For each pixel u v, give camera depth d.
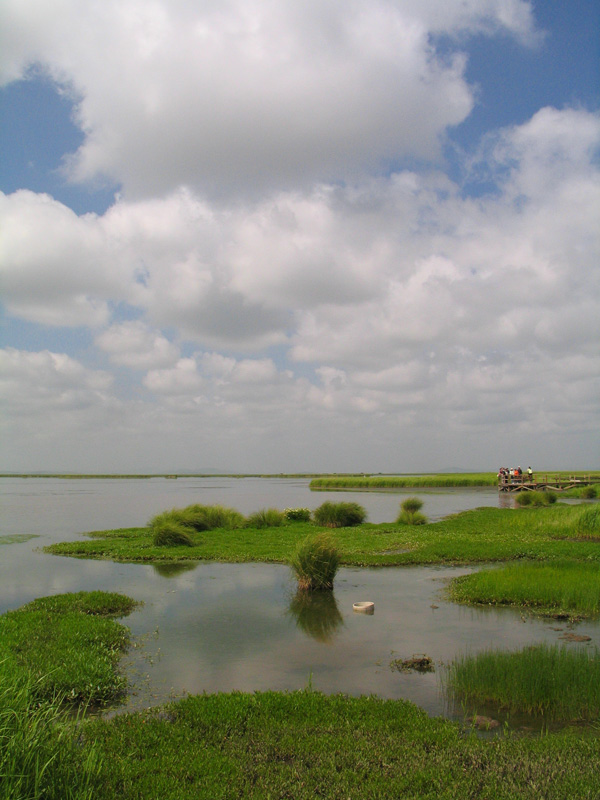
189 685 9.49
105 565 21.59
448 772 6.22
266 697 8.50
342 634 12.32
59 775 5.59
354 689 9.23
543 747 6.82
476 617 13.66
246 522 33.28
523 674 8.74
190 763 6.50
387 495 72.50
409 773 6.20
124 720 7.83
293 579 18.52
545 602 14.77
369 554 22.67
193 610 14.54
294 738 7.21
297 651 11.20
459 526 31.97
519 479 73.81
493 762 6.39
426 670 10.07
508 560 21.42
